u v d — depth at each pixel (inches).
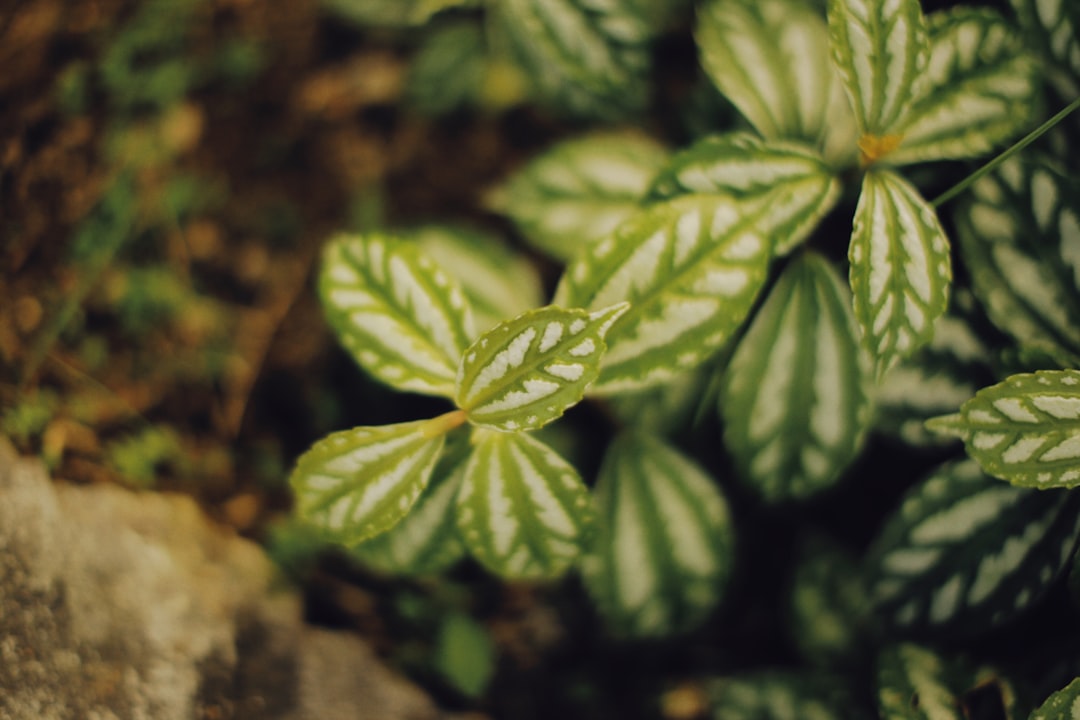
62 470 19.2
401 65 22.7
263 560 20.4
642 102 19.7
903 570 17.7
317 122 22.5
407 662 20.3
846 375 17.7
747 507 20.2
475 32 21.9
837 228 18.5
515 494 16.3
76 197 20.4
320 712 19.2
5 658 17.2
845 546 19.8
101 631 18.1
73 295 20.1
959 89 16.9
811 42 18.0
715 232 16.4
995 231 17.5
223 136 22.1
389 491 16.0
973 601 17.4
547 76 20.2
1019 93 17.0
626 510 18.7
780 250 16.8
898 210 16.3
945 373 17.9
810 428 17.8
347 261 16.8
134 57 21.0
